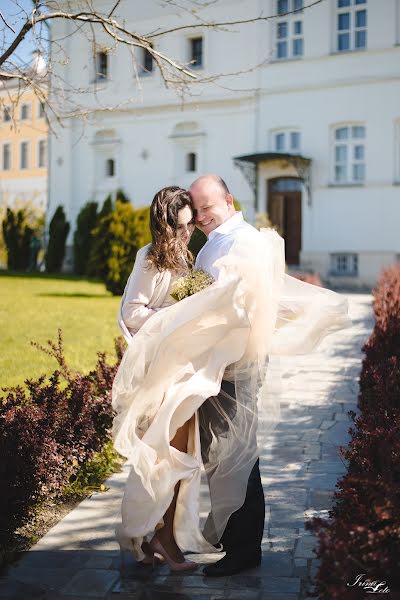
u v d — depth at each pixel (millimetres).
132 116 26281
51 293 17938
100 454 5172
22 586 3328
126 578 3424
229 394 3451
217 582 3369
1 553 3666
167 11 24359
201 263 3564
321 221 22844
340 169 22656
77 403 4875
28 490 3973
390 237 21859
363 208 22203
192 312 3275
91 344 10047
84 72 26109
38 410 4535
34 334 10953
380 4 21547
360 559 2594
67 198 28109
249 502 3479
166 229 3434
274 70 23234
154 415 3393
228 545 3486
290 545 3756
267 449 5445
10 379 7633
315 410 6660
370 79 21797
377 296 11492
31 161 44094
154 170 26094
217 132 24578
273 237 3480
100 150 27375
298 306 3688
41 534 3979
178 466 3299
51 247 27156
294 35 23016
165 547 3459
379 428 3426
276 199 23844
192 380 3301
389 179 21781
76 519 4145
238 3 23547
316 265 22984
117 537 3408
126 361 3412
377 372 4941
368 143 22016
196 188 3523
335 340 10727
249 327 3346
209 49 24156
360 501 2908
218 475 3422
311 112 22734
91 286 20453
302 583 3346
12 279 22547
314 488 4586
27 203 31656
